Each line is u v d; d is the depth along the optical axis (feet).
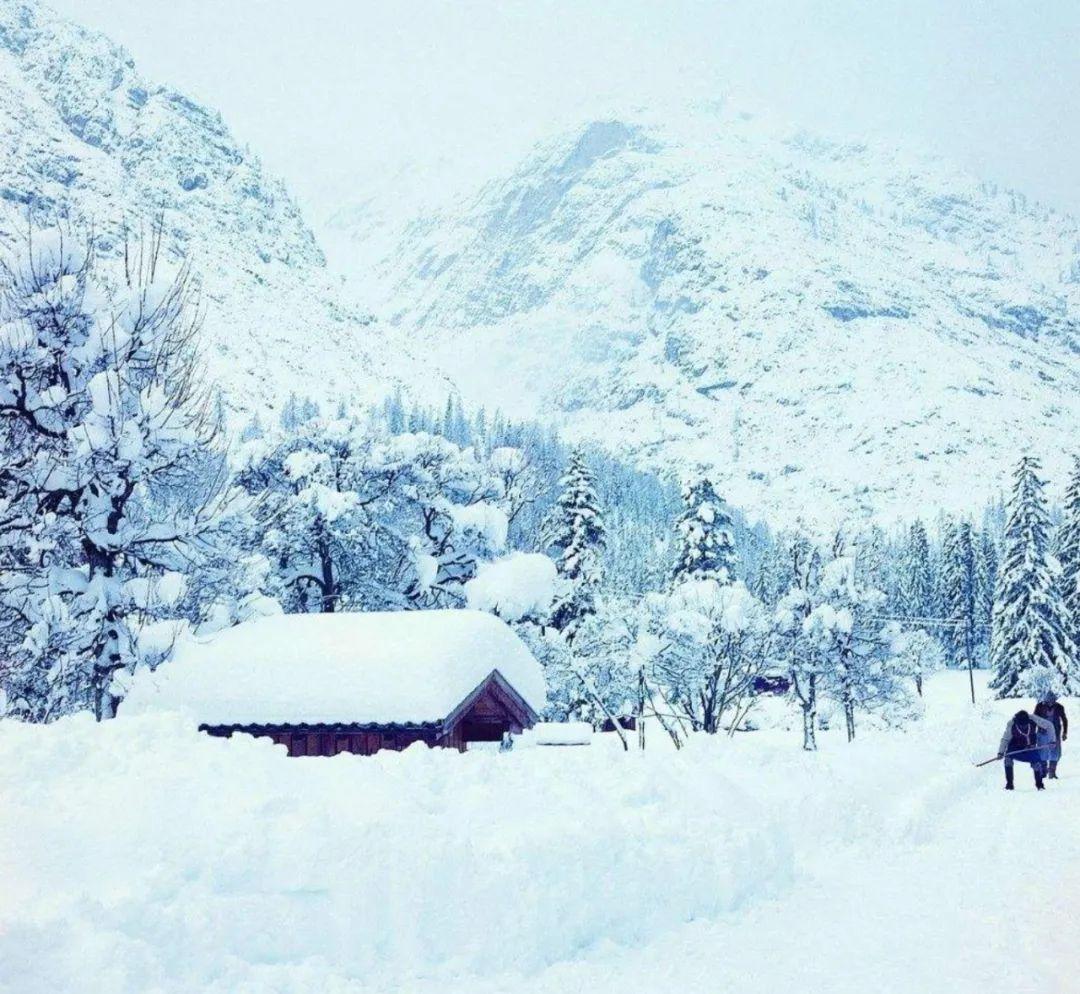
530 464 145.07
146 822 24.54
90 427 66.80
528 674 84.53
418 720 67.36
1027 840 43.34
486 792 30.89
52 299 69.46
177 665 72.02
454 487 136.77
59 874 22.11
